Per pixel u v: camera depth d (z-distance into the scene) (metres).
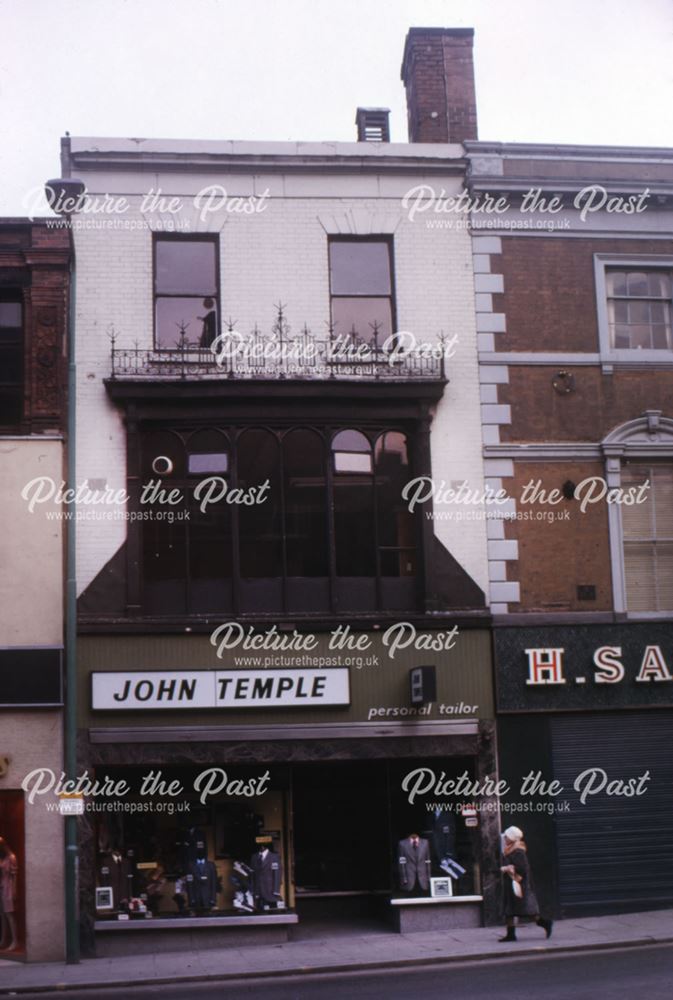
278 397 19.12
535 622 19.27
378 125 22.25
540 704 19.09
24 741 17.72
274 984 14.52
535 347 20.05
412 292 19.95
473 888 18.67
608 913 18.86
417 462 19.47
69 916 17.08
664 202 20.67
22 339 18.88
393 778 19.02
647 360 20.23
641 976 13.38
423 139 21.39
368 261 20.14
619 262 20.50
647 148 20.81
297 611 18.94
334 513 19.28
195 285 19.70
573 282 20.33
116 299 19.28
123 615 18.47
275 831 18.58
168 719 18.28
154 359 19.16
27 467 18.33
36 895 17.38
